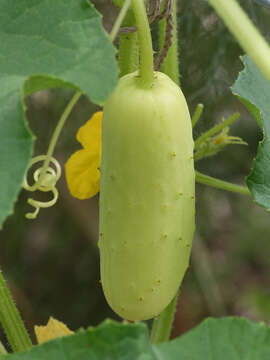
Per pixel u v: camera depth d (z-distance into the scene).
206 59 0.69
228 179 0.85
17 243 0.90
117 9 0.66
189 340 0.33
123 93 0.35
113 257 0.37
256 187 0.41
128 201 0.36
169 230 0.36
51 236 0.93
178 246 0.37
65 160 0.78
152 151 0.35
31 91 0.33
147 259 0.37
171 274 0.37
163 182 0.35
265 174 0.41
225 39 0.69
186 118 0.36
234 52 0.69
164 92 0.35
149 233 0.36
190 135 0.36
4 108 0.32
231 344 0.33
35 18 0.34
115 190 0.36
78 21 0.33
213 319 0.34
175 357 0.33
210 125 0.71
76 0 0.34
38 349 0.32
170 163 0.35
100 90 0.31
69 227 0.93
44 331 0.45
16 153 0.31
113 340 0.32
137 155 0.35
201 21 0.68
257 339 0.34
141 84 0.35
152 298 0.37
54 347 0.32
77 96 0.39
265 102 0.44
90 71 0.32
